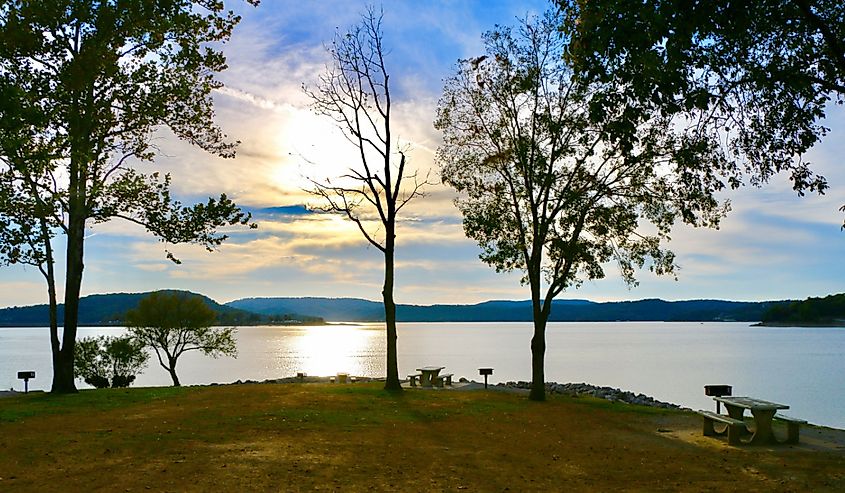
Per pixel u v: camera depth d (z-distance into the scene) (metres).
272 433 13.38
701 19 10.16
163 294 40.59
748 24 10.55
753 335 165.25
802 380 48.72
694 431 15.45
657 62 10.80
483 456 11.63
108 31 20.78
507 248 23.56
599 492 9.06
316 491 8.69
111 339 37.94
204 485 8.87
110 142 22.88
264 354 100.56
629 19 10.55
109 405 18.23
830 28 11.73
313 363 78.00
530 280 23.08
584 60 11.62
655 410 20.20
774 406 13.51
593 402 22.11
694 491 9.16
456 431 14.61
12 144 15.84
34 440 12.32
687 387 43.78
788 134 13.12
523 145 22.67
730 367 62.38
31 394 22.97
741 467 10.95
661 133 15.87
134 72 22.11
